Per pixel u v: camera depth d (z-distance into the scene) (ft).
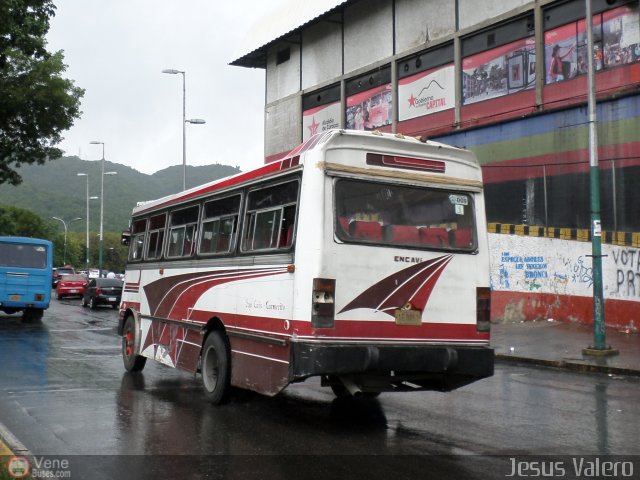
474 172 27.02
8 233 220.02
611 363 42.09
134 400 30.45
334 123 95.66
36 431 24.47
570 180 62.49
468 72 74.69
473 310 25.95
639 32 58.44
